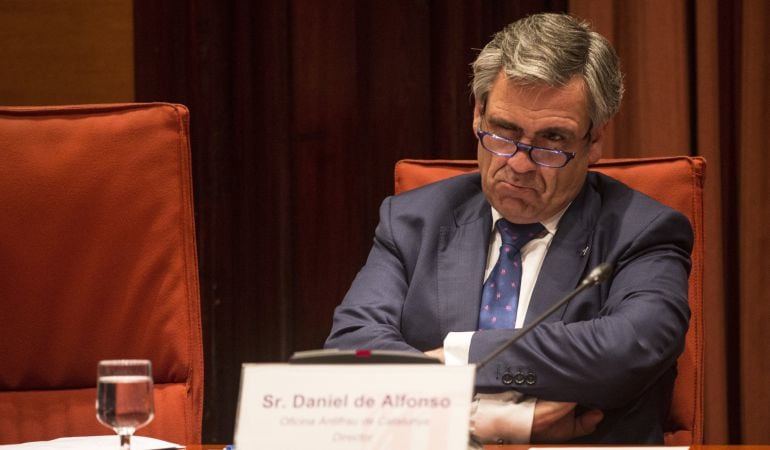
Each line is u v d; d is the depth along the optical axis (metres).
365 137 11.13
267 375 4.39
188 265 7.36
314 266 11.16
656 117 10.45
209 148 10.98
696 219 7.69
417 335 7.37
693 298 7.55
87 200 7.21
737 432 10.56
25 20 11.30
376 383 4.35
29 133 7.23
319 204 11.14
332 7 11.04
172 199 7.32
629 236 7.17
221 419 11.05
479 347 6.41
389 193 11.12
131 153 7.27
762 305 10.27
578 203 7.44
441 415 4.30
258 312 11.09
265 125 10.99
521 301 7.34
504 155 7.08
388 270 7.59
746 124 10.31
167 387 7.28
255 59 11.02
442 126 10.97
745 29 10.33
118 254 7.23
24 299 7.15
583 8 10.55
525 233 7.45
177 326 7.28
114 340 7.21
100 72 11.30
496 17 10.98
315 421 4.35
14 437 7.03
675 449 5.53
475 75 7.26
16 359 7.14
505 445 6.23
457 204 7.79
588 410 6.70
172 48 11.05
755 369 10.27
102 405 4.87
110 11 11.28
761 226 10.28
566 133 6.98
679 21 10.40
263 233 11.05
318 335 11.16
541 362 6.33
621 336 6.39
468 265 7.43
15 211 7.15
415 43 11.05
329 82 11.07
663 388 7.10
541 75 6.87
